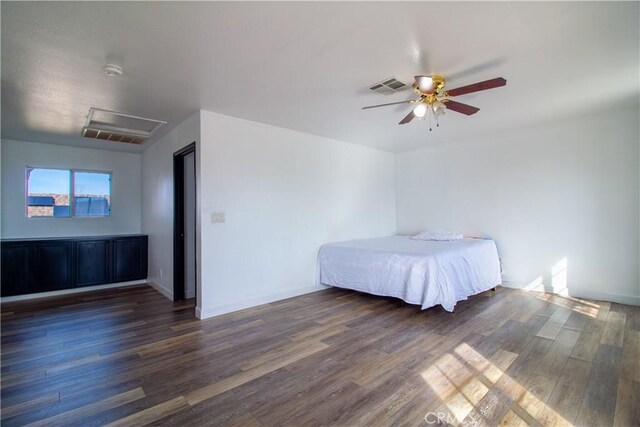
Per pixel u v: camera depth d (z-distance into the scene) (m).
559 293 4.21
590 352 2.50
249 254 3.82
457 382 2.11
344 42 2.12
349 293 4.46
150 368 2.35
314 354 2.55
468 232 5.06
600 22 1.94
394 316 3.46
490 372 2.23
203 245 3.44
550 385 2.05
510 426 1.68
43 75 2.52
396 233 5.99
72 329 3.18
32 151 4.82
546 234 4.31
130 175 5.65
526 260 4.48
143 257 5.36
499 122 4.11
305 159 4.48
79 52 2.18
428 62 2.42
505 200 4.67
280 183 4.16
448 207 5.30
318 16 1.84
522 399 1.91
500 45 2.19
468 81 2.76
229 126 3.66
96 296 4.49
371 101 3.21
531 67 2.53
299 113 3.58
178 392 2.04
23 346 2.77
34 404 1.92
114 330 3.13
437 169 5.43
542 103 3.40
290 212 4.27
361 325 3.19
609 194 3.84
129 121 3.79
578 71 2.62
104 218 5.41
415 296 3.51
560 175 4.19
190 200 4.35
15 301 4.26
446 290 3.44
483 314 3.48
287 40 2.09
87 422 1.76
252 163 3.87
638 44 2.19
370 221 5.48
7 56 2.21
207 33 1.99
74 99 3.04
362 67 2.48
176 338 2.90
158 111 3.45
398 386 2.07
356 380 2.15
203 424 1.73
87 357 2.54
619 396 1.92
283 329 3.10
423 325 3.18
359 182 5.30
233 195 3.69
